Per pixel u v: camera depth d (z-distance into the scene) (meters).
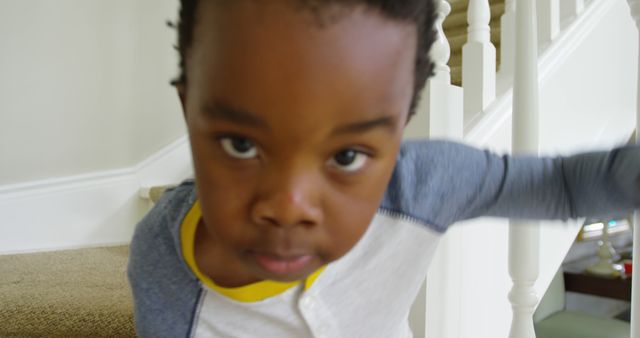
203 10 0.31
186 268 0.51
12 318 0.93
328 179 0.31
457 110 0.90
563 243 1.18
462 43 1.63
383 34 0.30
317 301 0.54
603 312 2.82
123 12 1.57
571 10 1.37
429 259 0.61
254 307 0.53
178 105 1.75
